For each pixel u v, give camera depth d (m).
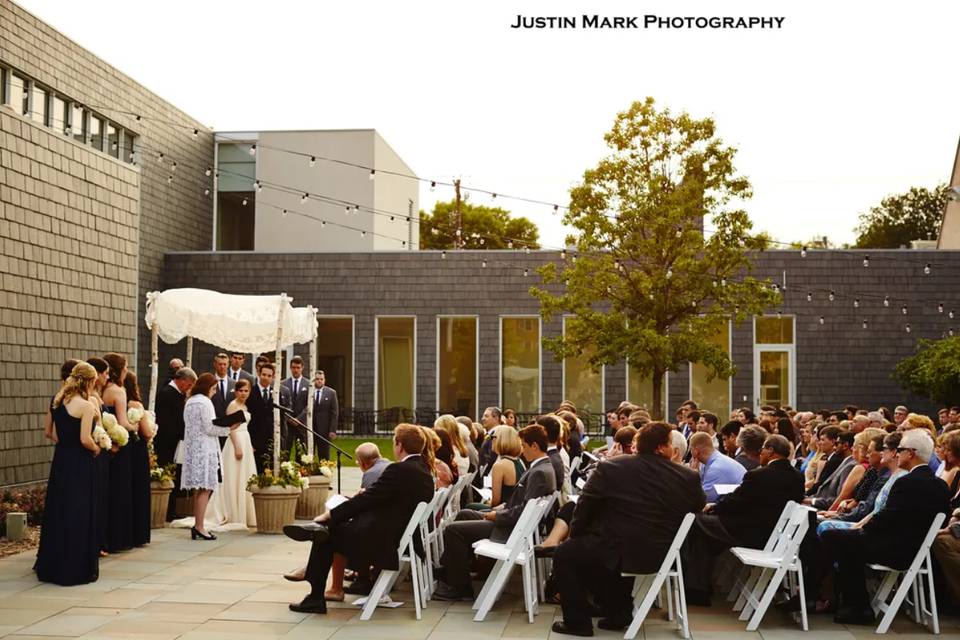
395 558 7.48
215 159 31.17
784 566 7.11
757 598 7.55
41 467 13.66
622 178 21.16
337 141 31.17
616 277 20.75
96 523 8.69
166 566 9.43
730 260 20.97
